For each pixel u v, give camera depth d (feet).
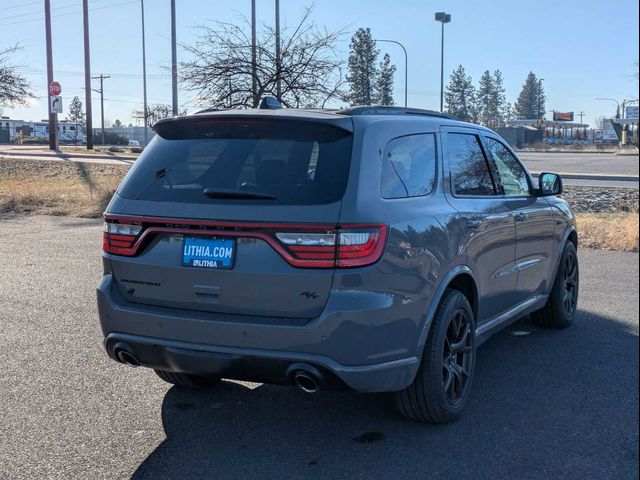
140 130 349.61
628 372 17.12
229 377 12.60
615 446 13.09
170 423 14.26
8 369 17.34
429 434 13.67
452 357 14.21
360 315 11.79
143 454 12.90
